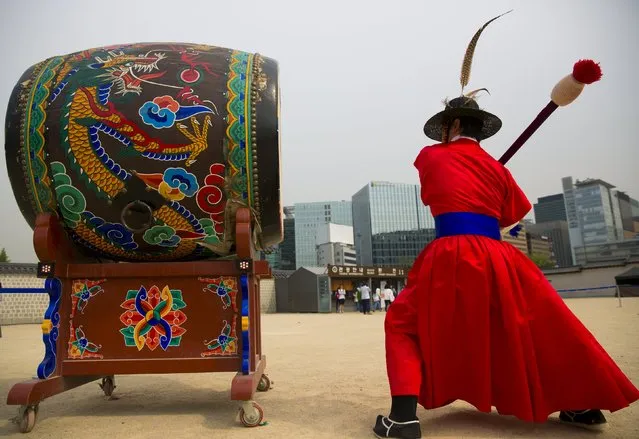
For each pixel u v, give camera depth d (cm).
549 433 228
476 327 220
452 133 266
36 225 278
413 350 227
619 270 3894
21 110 288
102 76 292
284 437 231
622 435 223
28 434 249
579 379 216
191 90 288
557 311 222
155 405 320
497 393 225
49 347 273
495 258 226
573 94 238
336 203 12769
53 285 280
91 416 288
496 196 243
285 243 12600
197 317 285
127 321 285
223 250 301
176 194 281
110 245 298
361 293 2364
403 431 212
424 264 234
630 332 737
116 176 278
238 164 282
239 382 256
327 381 392
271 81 300
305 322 1528
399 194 11181
